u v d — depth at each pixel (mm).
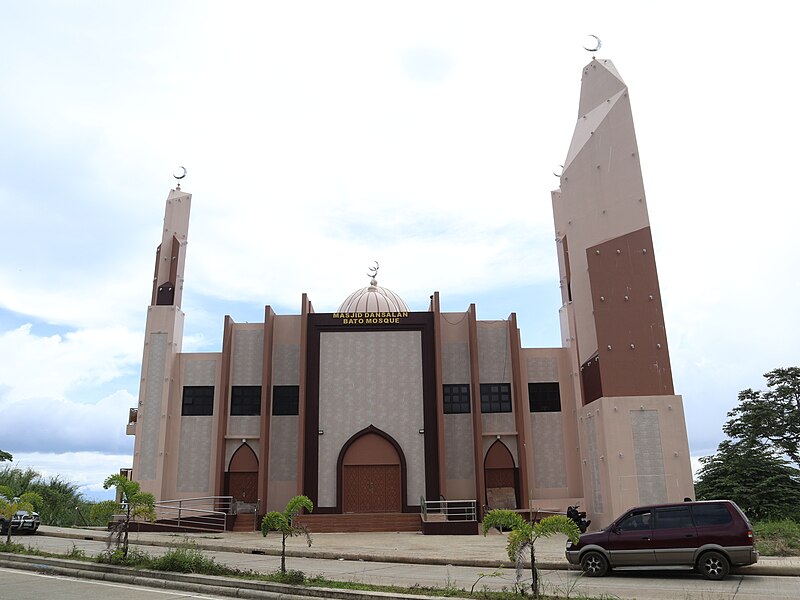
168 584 12352
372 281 39656
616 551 13820
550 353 33312
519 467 31234
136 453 30453
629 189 23469
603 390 21641
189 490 31141
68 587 12227
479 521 28969
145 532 27156
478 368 31672
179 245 33844
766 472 31359
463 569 15547
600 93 25391
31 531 24922
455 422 32156
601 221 23516
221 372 32312
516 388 31969
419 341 32781
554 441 32219
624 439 21047
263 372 31531
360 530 28234
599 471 21547
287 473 31422
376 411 31828
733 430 34281
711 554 13109
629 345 22094
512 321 32875
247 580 12062
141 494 15289
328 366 32375
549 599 10273
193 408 32219
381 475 31062
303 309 32312
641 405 21391
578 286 24203
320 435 31469
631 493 20562
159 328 32156
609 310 22500
